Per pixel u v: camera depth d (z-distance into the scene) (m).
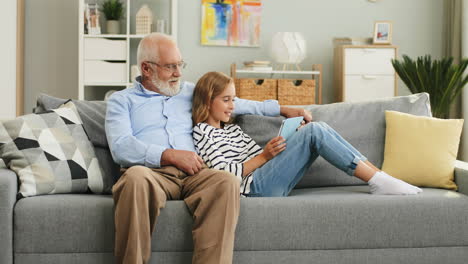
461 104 5.34
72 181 2.09
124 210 1.81
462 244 2.01
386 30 5.49
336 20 5.79
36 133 2.10
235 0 5.67
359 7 5.80
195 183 2.00
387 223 1.97
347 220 1.96
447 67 4.46
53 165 2.06
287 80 5.34
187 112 2.38
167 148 2.13
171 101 2.36
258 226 1.94
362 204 1.98
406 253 1.99
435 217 1.99
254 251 1.94
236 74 5.71
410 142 2.39
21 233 1.87
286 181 2.16
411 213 1.98
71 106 2.35
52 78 5.45
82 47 5.06
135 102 2.29
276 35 5.44
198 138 2.28
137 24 5.21
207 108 2.33
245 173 2.15
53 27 5.43
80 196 2.02
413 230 1.98
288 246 1.95
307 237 1.95
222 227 1.83
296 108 2.59
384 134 2.53
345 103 2.66
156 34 2.39
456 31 5.43
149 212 1.87
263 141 2.48
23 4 5.32
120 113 2.22
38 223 1.87
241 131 2.40
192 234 1.89
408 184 2.13
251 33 5.71
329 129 2.21
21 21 5.21
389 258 1.98
